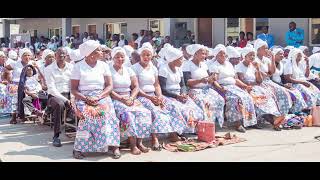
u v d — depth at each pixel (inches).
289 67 338.3
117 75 248.4
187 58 327.0
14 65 352.8
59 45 797.2
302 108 328.5
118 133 228.7
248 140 269.6
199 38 626.2
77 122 253.1
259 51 328.2
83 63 237.3
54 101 259.1
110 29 787.4
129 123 233.5
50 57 293.7
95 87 235.5
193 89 290.4
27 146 255.8
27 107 314.2
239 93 297.0
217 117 290.4
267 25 562.3
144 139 272.1
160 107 255.0
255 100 305.0
